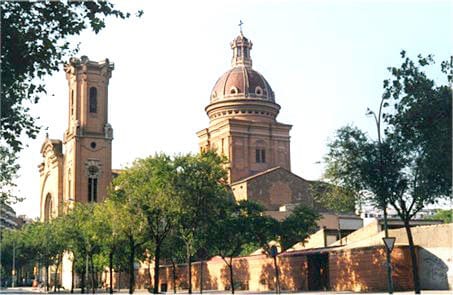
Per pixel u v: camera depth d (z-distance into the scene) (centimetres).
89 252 7150
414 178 3391
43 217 12250
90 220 6316
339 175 3569
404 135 3328
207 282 7331
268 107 11006
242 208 6053
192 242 5912
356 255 4634
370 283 4444
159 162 5206
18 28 1709
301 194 9662
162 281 8488
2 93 1794
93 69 11281
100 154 11069
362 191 3612
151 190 5138
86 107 11131
